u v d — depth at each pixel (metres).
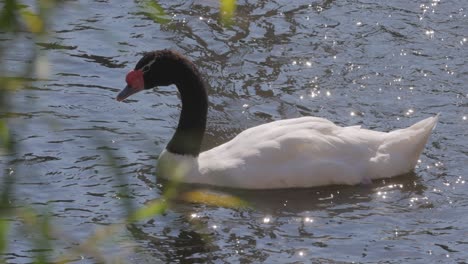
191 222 12.12
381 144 13.67
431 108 16.11
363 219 12.41
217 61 17.75
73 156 13.88
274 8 19.98
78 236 11.45
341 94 16.64
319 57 17.98
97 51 17.78
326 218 12.44
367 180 13.40
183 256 11.18
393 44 18.47
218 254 11.26
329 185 13.30
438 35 18.83
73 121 15.11
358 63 17.75
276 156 13.16
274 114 15.88
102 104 15.84
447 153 14.45
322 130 13.57
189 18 19.34
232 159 13.28
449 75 17.31
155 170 13.68
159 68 13.75
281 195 13.02
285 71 17.45
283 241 11.70
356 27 19.17
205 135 15.04
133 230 11.77
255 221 12.27
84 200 12.55
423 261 11.22
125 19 19.12
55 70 16.86
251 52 18.12
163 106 16.00
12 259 10.62
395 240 11.77
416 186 13.41
